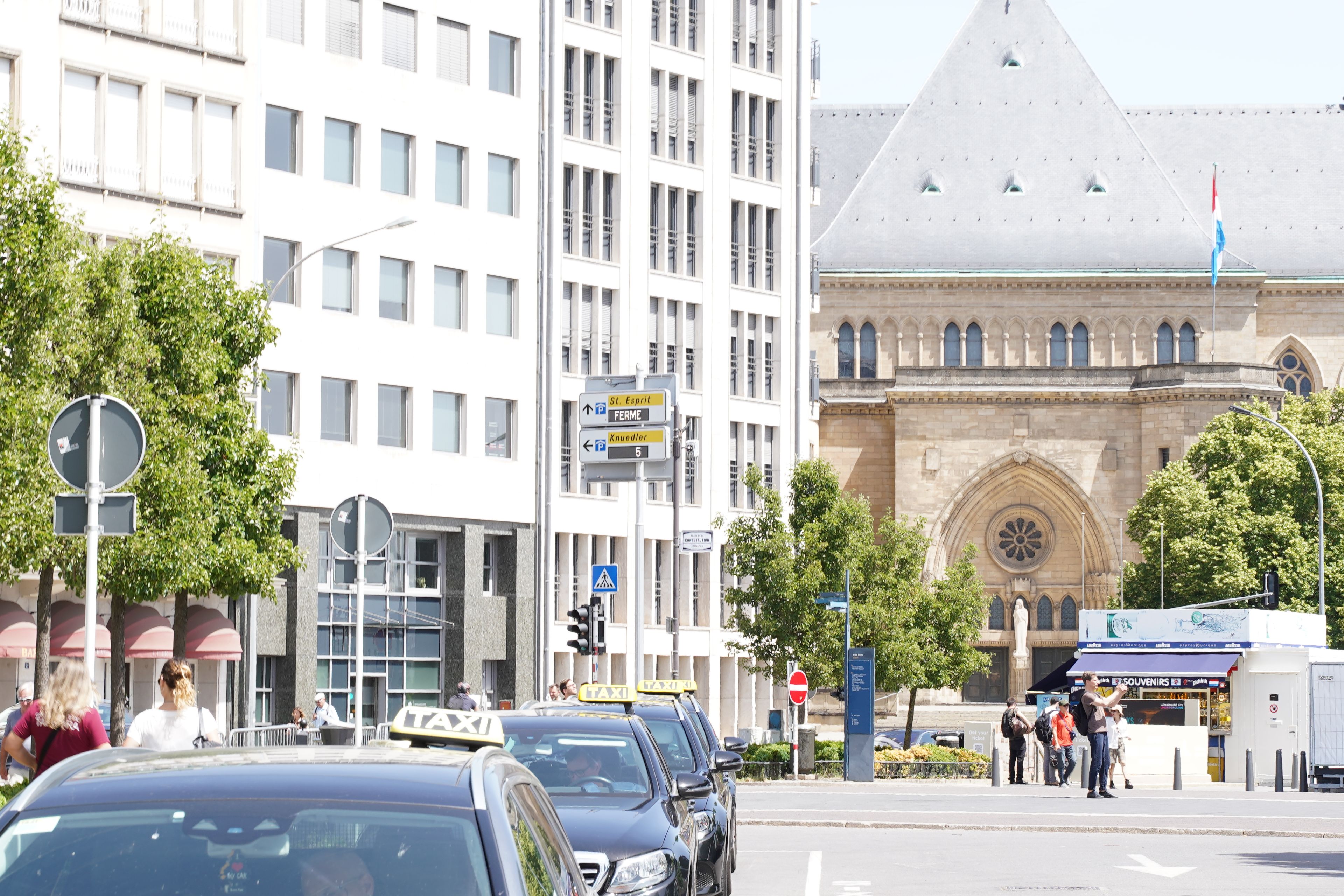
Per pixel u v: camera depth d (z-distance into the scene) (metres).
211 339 44.47
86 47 57.81
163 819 6.95
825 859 28.97
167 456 42.56
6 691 53.88
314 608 65.44
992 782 52.47
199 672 60.44
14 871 6.69
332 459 67.12
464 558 72.06
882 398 115.69
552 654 75.31
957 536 113.44
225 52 62.50
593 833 14.05
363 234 48.47
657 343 83.31
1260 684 60.66
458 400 72.69
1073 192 119.38
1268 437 97.56
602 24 80.94
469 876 6.79
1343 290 120.06
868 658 55.28
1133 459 113.00
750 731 84.81
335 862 6.75
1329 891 24.47
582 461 44.44
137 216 59.16
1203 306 116.12
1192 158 128.25
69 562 40.81
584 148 79.75
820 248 118.62
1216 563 94.00
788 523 73.69
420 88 71.38
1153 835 34.97
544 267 76.12
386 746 8.05
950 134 121.88
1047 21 124.38
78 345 39.75
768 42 90.06
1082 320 116.56
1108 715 50.53
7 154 38.38
